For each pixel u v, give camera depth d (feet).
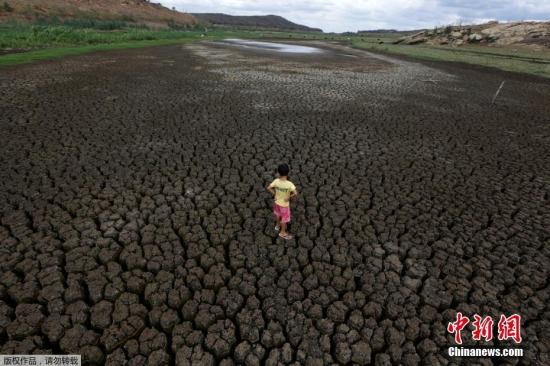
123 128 36.37
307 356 12.70
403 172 28.89
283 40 290.76
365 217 21.74
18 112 39.78
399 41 265.95
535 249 19.21
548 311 15.07
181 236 19.27
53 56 87.86
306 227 20.61
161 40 176.65
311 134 37.68
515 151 35.22
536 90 74.59
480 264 17.78
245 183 25.71
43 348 12.58
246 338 13.38
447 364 12.64
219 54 124.36
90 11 321.93
